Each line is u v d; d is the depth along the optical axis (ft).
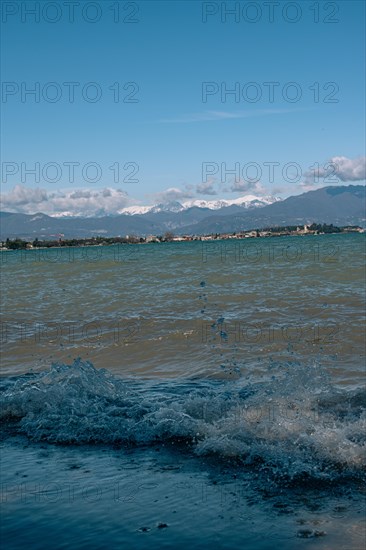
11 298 68.23
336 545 13.29
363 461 17.79
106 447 20.43
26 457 19.70
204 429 20.99
